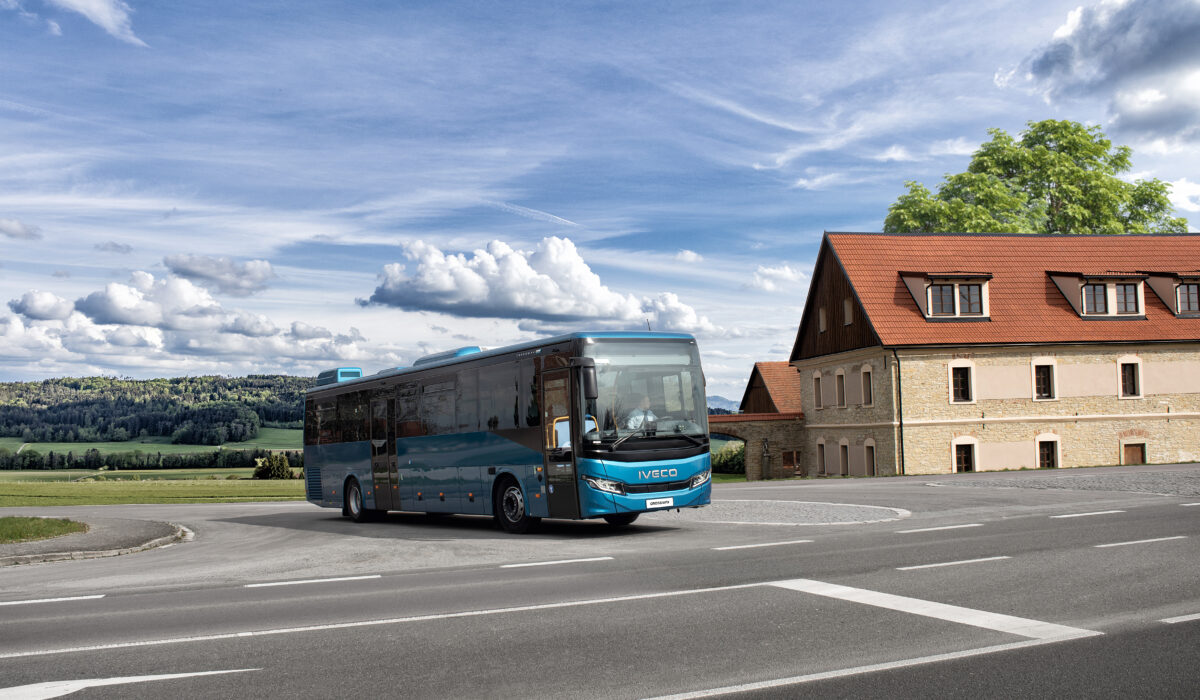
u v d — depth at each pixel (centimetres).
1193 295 4431
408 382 2131
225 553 1603
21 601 1062
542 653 688
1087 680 574
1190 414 4309
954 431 4144
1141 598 823
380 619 845
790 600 863
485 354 1870
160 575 1288
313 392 2598
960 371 4203
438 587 1043
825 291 4769
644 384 1655
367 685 612
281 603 971
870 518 1702
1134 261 4544
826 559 1138
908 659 634
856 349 4384
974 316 4266
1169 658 620
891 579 964
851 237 4591
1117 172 5566
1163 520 1440
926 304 4253
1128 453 4266
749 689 576
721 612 820
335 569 1280
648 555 1273
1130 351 4284
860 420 4447
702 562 1165
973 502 1980
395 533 1898
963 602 828
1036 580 930
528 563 1245
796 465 5159
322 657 697
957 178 5312
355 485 2358
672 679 605
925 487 2617
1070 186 5228
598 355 1627
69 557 1614
